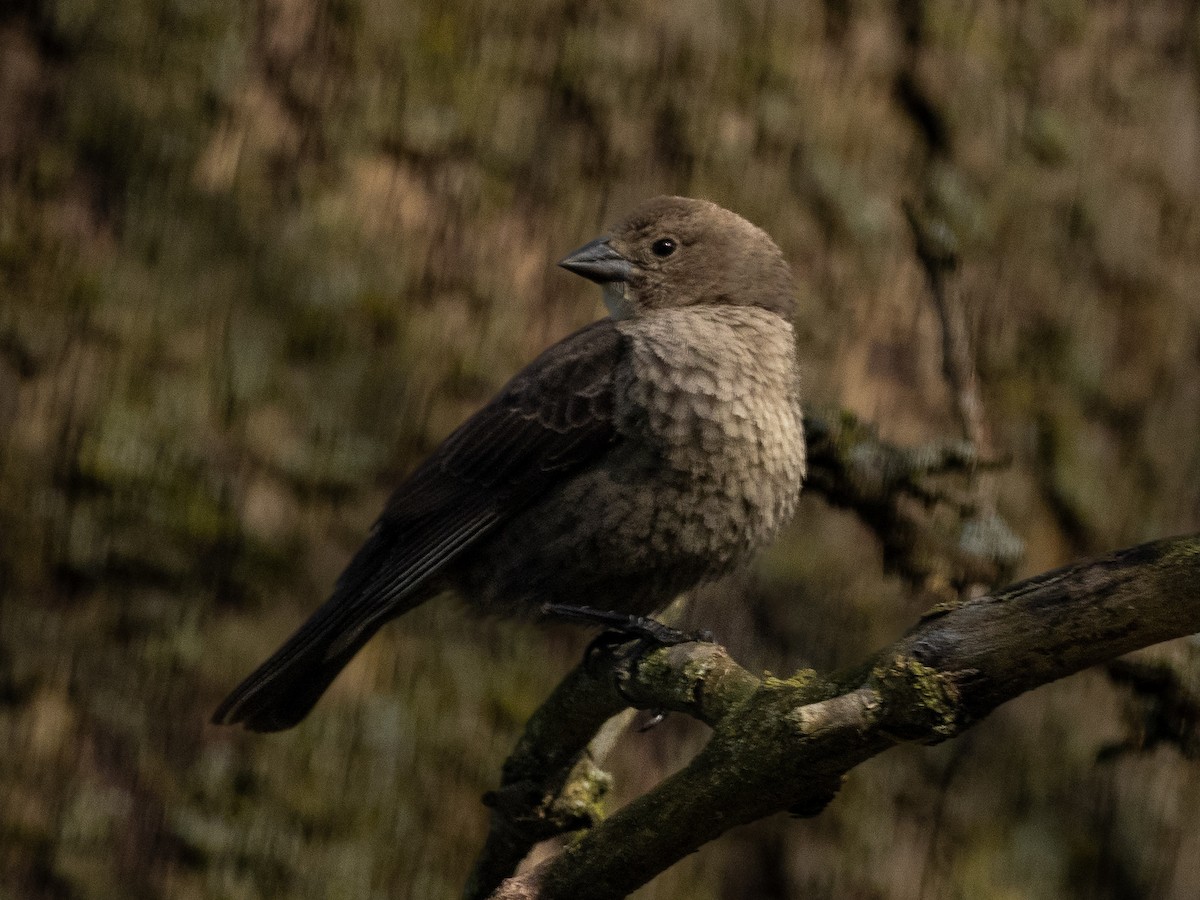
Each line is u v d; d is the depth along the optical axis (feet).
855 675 15.79
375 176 34.30
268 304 33.71
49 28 34.09
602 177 34.78
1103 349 37.91
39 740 31.81
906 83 37.09
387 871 32.24
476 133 34.53
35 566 32.42
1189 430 38.01
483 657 33.81
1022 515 36.68
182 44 34.17
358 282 33.81
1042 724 36.47
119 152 33.86
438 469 27.53
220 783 32.19
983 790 35.86
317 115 34.35
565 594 26.84
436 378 33.76
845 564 34.35
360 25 34.53
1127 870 35.96
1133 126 38.99
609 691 20.59
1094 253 38.06
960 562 25.61
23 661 32.01
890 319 35.68
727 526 26.08
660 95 35.24
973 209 37.06
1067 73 38.50
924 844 35.29
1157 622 14.01
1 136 33.78
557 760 21.94
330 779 32.58
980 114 37.37
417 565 26.96
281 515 33.17
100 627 32.42
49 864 31.35
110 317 33.30
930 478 25.90
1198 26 39.63
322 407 33.50
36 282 33.30
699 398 25.80
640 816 17.22
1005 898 35.24
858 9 36.78
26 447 32.76
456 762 33.01
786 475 26.13
